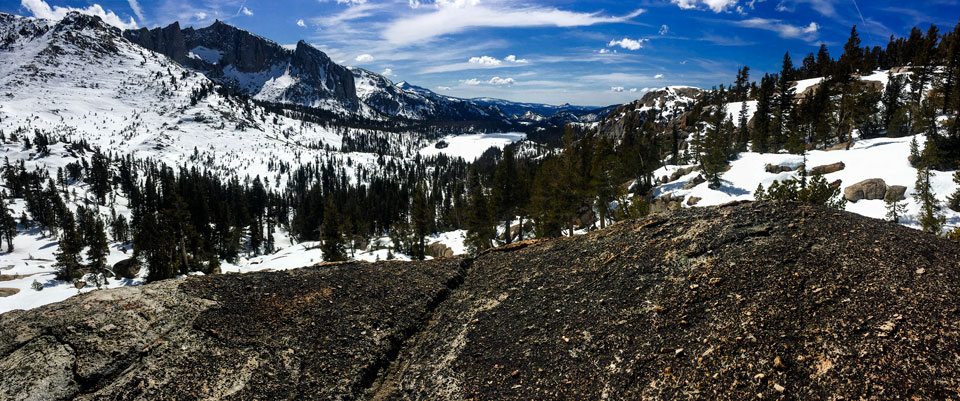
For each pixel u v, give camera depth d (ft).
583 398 26.27
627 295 35.88
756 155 180.34
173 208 146.92
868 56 311.06
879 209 119.34
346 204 361.51
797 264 32.96
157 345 33.86
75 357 31.94
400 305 42.78
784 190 87.04
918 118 166.30
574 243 53.11
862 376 21.63
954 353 21.43
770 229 40.29
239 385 30.86
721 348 26.25
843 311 26.53
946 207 109.09
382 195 460.55
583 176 140.87
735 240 39.50
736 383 23.58
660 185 190.70
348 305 42.11
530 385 28.71
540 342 32.94
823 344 24.35
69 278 185.88
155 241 146.51
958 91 162.50
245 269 185.57
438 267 52.85
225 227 220.64
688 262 38.01
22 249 303.48
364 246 249.75
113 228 311.88
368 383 32.63
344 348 35.63
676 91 457.27
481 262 55.36
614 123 461.37
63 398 29.19
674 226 47.52
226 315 38.78
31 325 34.94
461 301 44.11
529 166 291.17
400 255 185.78
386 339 37.24
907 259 31.12
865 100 187.32
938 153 122.72
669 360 26.96
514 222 202.08
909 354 22.08
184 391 30.01
